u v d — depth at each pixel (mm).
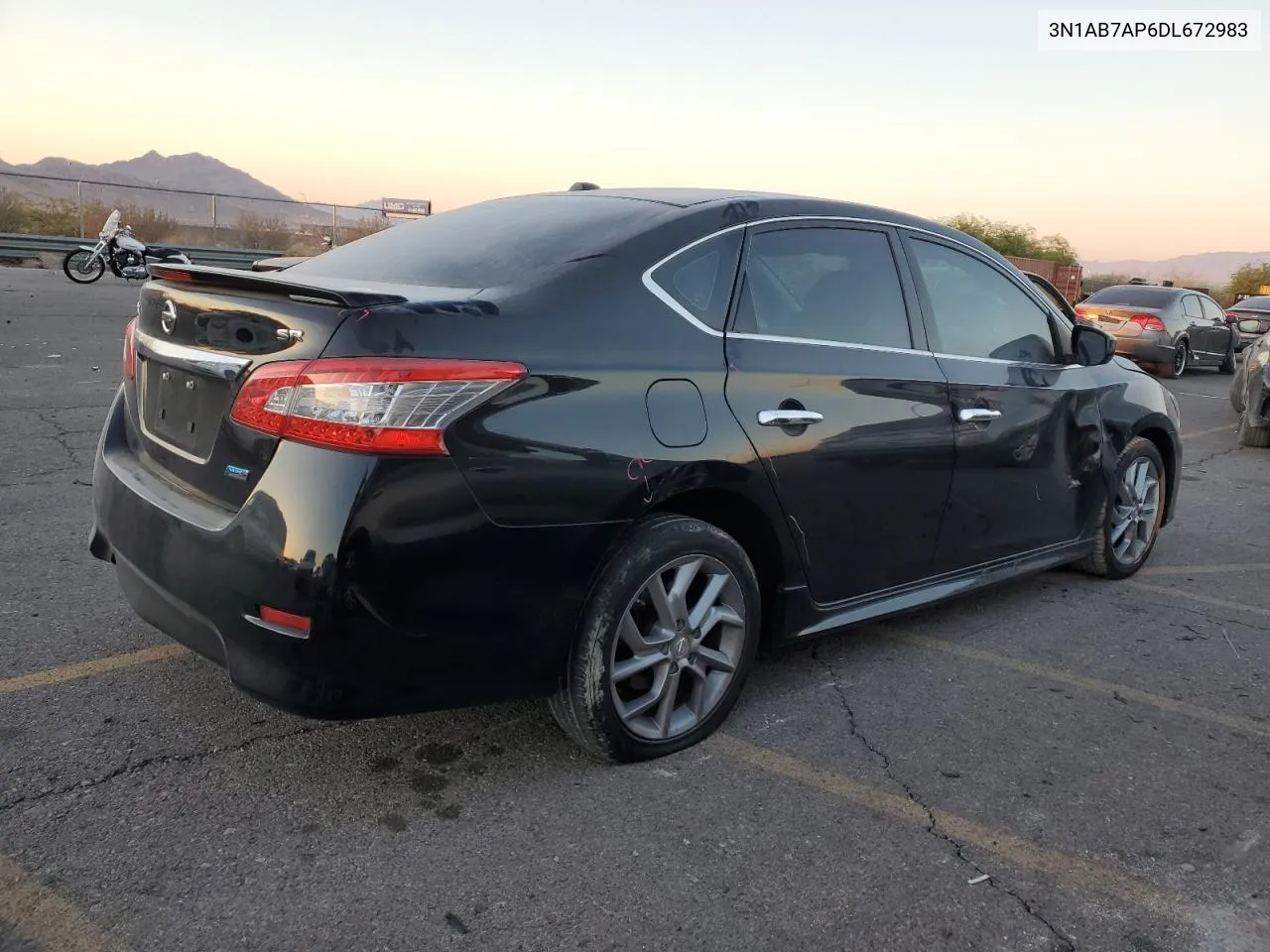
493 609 2602
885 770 3080
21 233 23562
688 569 2996
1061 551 4613
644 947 2232
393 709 2574
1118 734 3410
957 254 4117
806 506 3279
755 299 3254
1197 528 6406
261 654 2486
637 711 2965
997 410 4023
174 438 2846
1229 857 2707
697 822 2727
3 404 7652
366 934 2223
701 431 2941
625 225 3137
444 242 3320
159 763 2863
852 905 2418
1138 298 16078
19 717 3064
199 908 2273
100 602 3979
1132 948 2332
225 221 26938
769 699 3543
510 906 2340
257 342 2570
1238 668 4039
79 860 2412
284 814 2652
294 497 2402
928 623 4426
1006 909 2438
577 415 2682
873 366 3527
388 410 2402
